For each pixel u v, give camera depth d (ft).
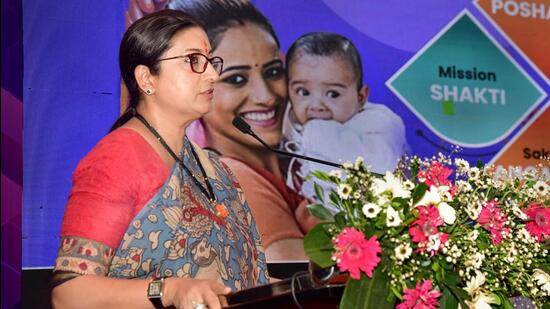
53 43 12.62
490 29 16.24
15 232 12.07
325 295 6.52
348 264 6.38
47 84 12.50
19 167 12.19
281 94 14.19
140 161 8.71
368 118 14.89
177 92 9.15
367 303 6.53
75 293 7.86
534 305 7.98
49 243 12.19
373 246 6.45
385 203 6.80
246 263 9.29
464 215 7.55
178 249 8.57
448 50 15.81
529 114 16.30
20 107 12.32
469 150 15.71
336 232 6.65
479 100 15.96
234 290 8.86
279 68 14.24
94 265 8.05
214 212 9.14
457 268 7.18
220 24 13.85
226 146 13.69
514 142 16.11
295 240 13.98
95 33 12.88
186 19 9.56
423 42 15.61
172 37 9.27
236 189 9.96
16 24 12.46
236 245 9.18
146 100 9.30
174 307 7.58
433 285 6.97
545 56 16.57
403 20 15.51
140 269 8.46
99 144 8.88
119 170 8.52
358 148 14.71
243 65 13.94
